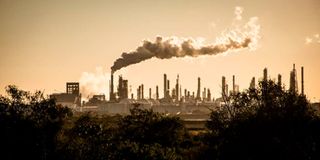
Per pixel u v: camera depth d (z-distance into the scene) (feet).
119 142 240.12
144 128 304.30
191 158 210.79
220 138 187.73
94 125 247.91
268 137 177.88
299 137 177.06
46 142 200.64
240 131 180.96
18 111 202.80
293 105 184.34
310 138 177.37
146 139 299.17
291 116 180.14
